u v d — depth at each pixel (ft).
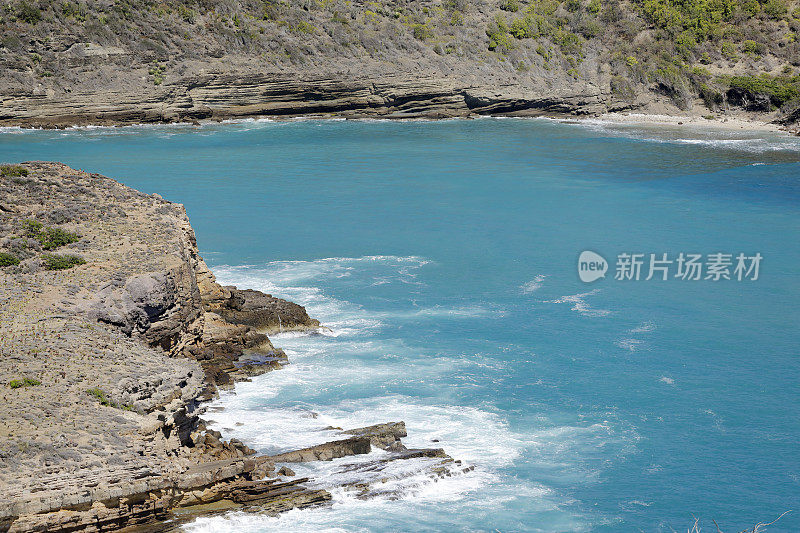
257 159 419.33
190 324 158.61
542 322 203.51
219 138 488.02
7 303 134.92
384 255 259.60
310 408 150.10
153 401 115.55
